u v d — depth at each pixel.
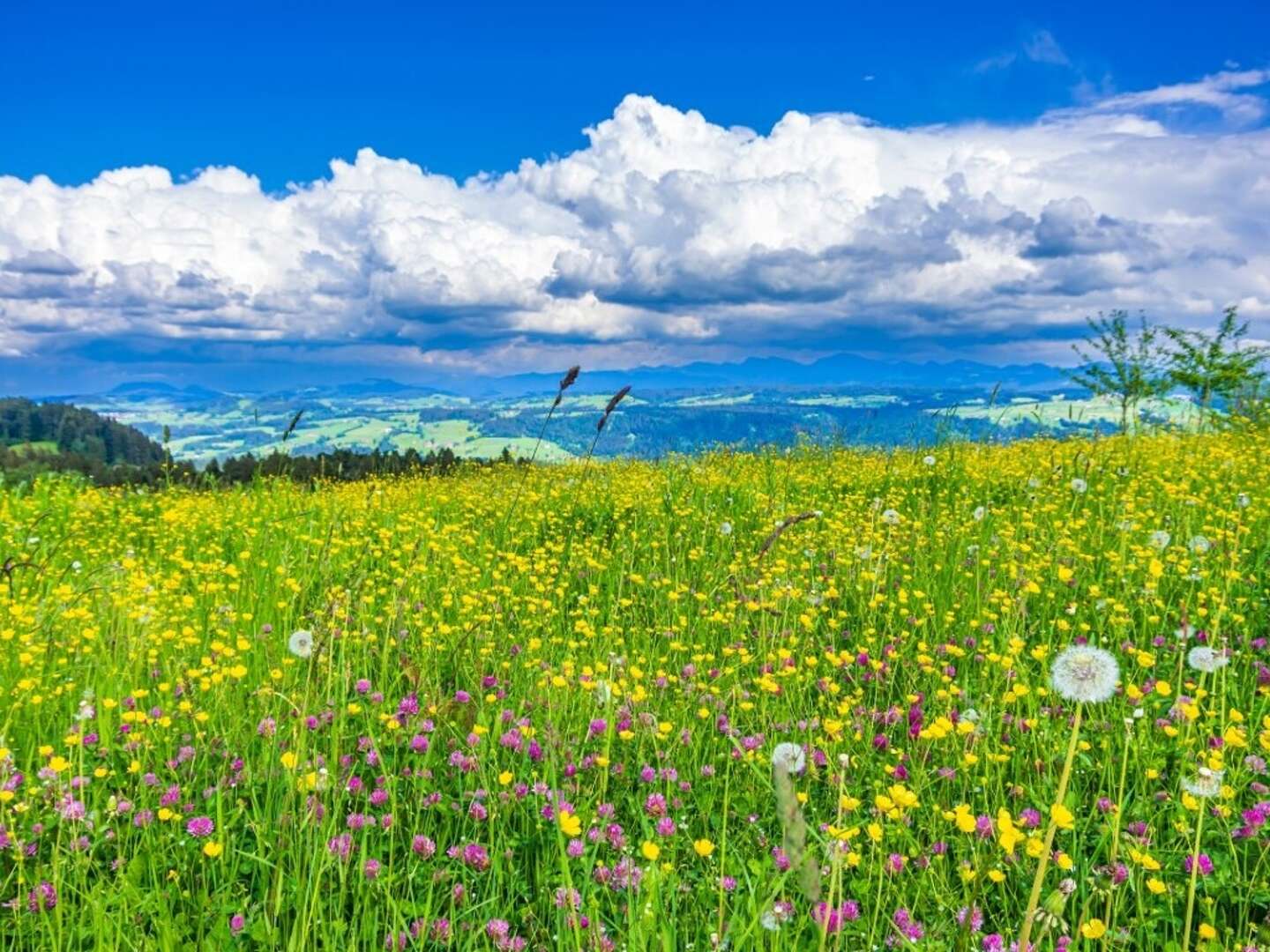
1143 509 10.02
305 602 7.02
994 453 15.48
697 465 15.77
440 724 5.23
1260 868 3.94
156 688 5.62
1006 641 5.93
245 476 17.17
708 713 5.32
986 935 3.39
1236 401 19.67
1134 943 3.54
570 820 3.24
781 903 3.31
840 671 6.25
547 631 6.91
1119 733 4.88
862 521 10.20
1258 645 6.30
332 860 3.74
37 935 3.38
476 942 3.55
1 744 4.35
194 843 4.00
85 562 9.01
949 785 4.57
